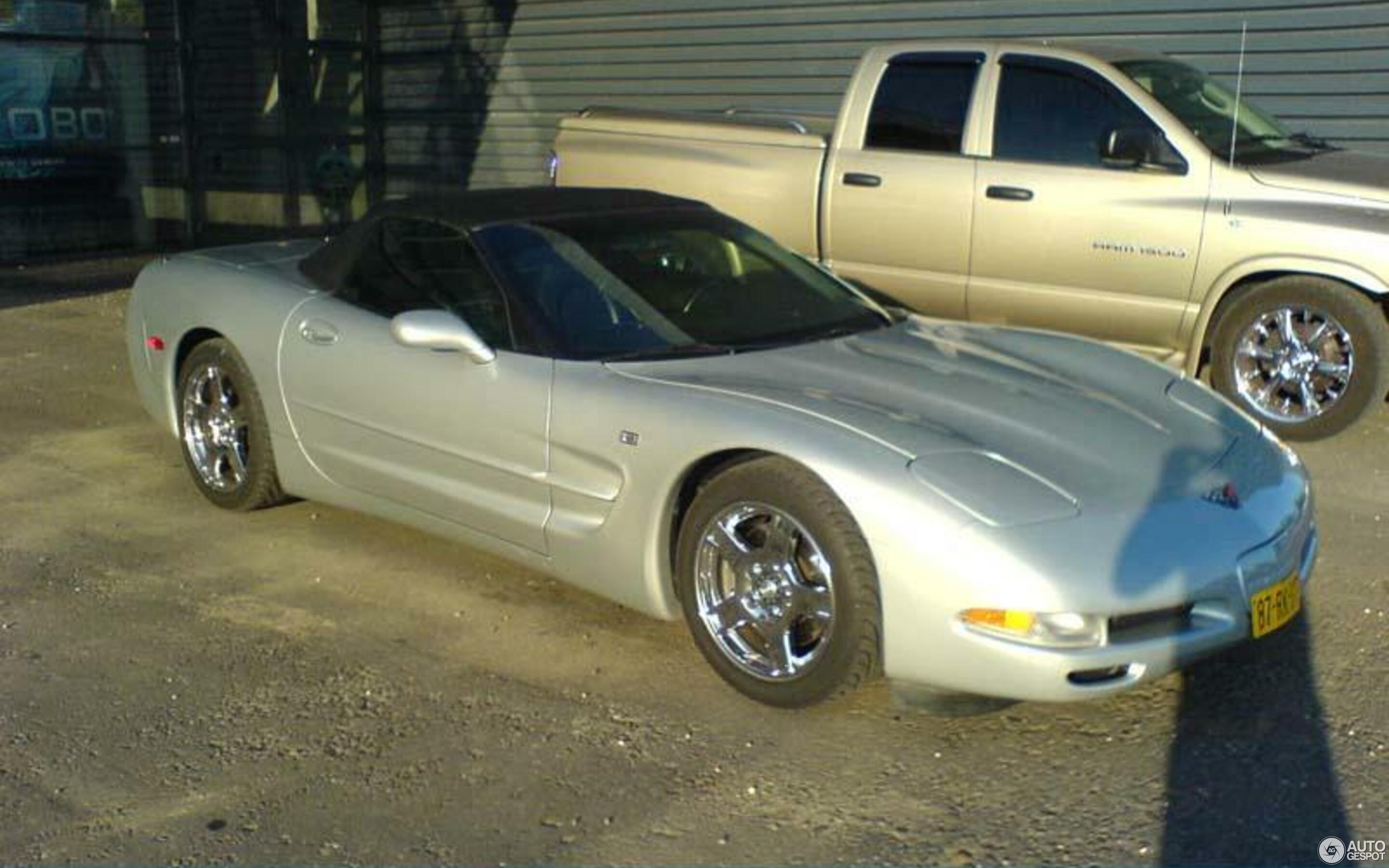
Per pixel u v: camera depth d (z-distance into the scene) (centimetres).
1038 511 372
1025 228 732
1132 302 715
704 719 406
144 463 664
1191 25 962
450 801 365
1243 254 677
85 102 1281
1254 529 392
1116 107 716
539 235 507
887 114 783
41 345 933
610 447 433
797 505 388
